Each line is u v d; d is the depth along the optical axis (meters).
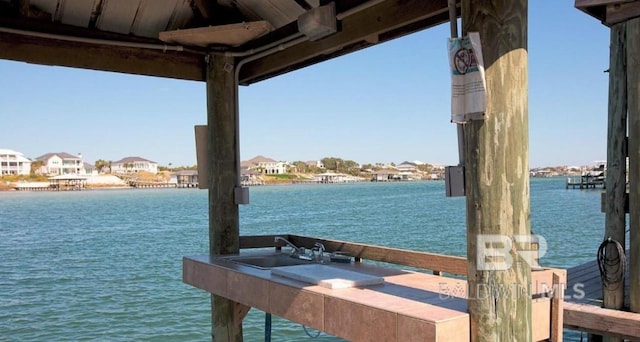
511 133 1.84
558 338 2.34
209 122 3.90
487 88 1.83
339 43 3.14
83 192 102.62
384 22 2.84
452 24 2.06
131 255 16.91
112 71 3.59
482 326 1.92
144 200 64.56
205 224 29.52
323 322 2.44
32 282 12.31
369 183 138.75
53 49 3.37
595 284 4.93
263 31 3.32
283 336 7.47
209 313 9.18
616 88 4.29
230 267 3.27
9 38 3.22
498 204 1.86
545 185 82.88
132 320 8.84
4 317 9.12
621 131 4.20
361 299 2.31
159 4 3.48
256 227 26.30
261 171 134.88
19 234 24.62
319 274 2.78
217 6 3.62
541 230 20.12
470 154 1.90
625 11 3.10
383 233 22.03
